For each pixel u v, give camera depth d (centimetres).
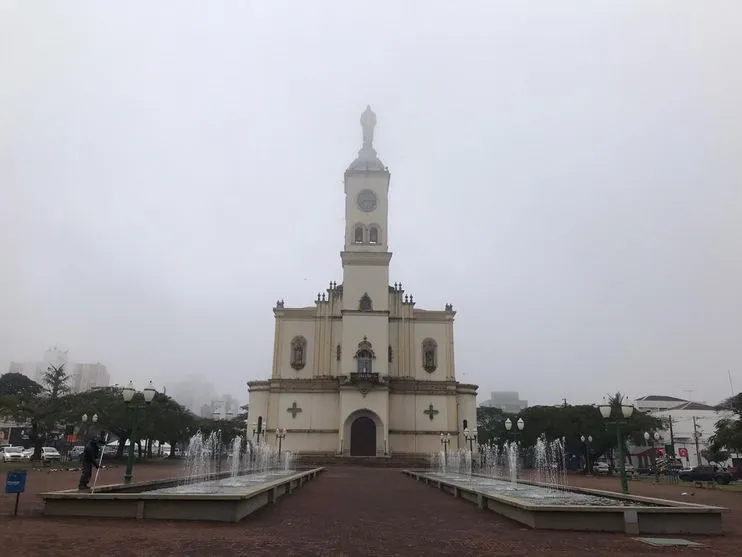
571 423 6369
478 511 2039
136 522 1587
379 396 5934
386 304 6216
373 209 6525
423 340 6412
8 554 1128
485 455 7181
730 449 4703
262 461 5431
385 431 5844
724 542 1441
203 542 1305
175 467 4894
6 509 1803
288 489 2636
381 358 6056
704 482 4788
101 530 1434
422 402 6181
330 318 6419
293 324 6425
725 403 8525
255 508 1927
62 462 5447
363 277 6281
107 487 1989
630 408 2505
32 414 5972
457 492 2569
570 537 1482
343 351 6075
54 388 8975
